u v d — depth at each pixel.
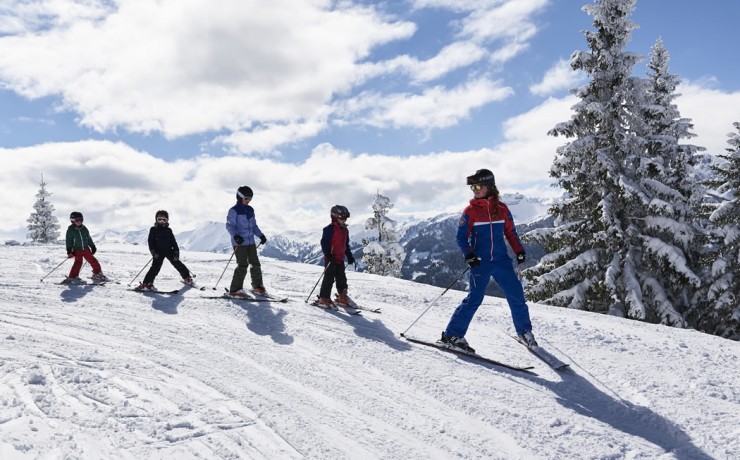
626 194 15.97
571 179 17.48
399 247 32.81
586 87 17.62
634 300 15.39
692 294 17.34
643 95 17.66
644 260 16.58
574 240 18.17
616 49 17.27
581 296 16.56
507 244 5.73
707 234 17.81
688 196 17.81
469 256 5.03
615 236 16.34
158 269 8.50
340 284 7.71
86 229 9.44
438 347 5.48
